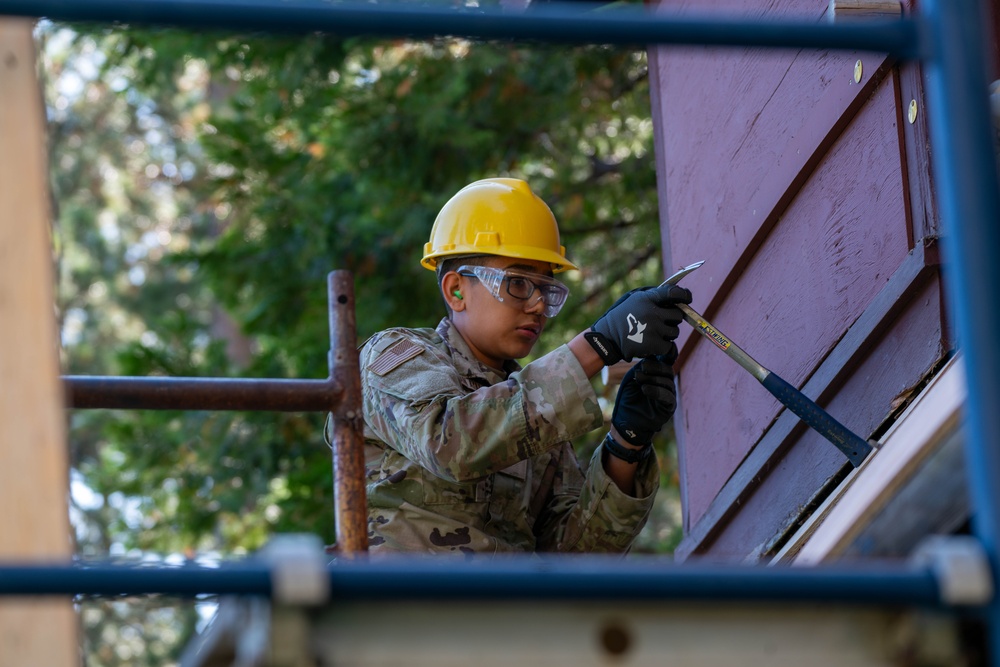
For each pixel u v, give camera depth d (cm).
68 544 237
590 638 211
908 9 427
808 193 496
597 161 1303
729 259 565
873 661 215
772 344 525
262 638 199
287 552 197
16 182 247
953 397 257
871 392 450
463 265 504
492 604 210
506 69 1219
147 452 1341
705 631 214
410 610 208
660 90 665
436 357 477
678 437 649
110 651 2027
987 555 206
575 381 436
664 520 1742
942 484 240
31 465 238
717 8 593
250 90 1320
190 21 232
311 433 1305
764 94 532
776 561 386
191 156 2433
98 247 2523
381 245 1224
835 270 475
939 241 410
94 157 2528
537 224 510
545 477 498
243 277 1284
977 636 217
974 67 226
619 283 1271
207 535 1387
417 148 1230
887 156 439
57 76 2383
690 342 611
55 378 242
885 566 209
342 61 1260
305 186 1271
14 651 233
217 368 1301
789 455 511
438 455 437
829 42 235
